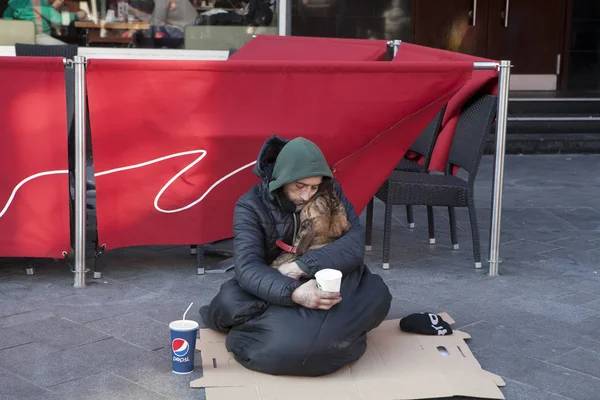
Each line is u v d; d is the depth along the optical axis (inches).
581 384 135.0
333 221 140.4
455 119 203.2
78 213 173.5
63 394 127.7
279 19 338.6
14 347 144.7
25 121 169.5
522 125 366.3
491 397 128.1
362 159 181.8
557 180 301.6
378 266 195.5
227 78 173.2
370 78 175.3
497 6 432.5
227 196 180.5
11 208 173.5
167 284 180.2
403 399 126.2
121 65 167.8
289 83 174.9
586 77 445.7
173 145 175.6
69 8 324.5
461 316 163.9
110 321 157.8
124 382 132.0
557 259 204.5
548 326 159.6
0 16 321.4
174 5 331.0
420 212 249.6
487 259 202.8
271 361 131.4
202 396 127.7
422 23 426.6
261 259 137.6
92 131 171.0
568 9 437.4
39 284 177.9
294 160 134.5
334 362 132.3
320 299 129.6
